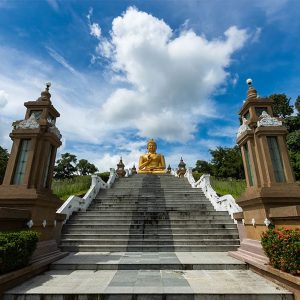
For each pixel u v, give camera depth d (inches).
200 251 384.8
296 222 222.8
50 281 232.5
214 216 490.0
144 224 464.1
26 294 197.5
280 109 1241.4
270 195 260.7
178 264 288.0
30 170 291.9
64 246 389.1
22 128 307.9
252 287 211.5
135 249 387.9
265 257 252.5
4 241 205.2
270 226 254.4
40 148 306.2
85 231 444.8
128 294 197.0
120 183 840.3
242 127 326.3
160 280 236.2
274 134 291.9
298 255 191.3
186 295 195.9
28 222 267.9
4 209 227.1
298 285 187.0
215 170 1509.6
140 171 1177.4
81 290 204.4
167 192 696.4
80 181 885.8
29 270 233.3
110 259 317.1
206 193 651.5
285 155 286.4
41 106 324.8
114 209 567.2
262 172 285.0
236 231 436.8
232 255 333.4
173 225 460.8
